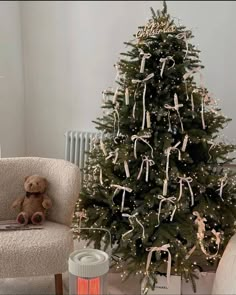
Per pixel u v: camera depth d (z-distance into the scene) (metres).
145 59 1.88
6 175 2.14
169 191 1.90
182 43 1.89
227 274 1.73
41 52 3.27
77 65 3.24
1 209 2.13
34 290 2.10
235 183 2.06
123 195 1.90
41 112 3.36
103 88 3.23
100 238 1.98
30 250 1.77
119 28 3.11
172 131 1.90
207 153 1.97
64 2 3.16
